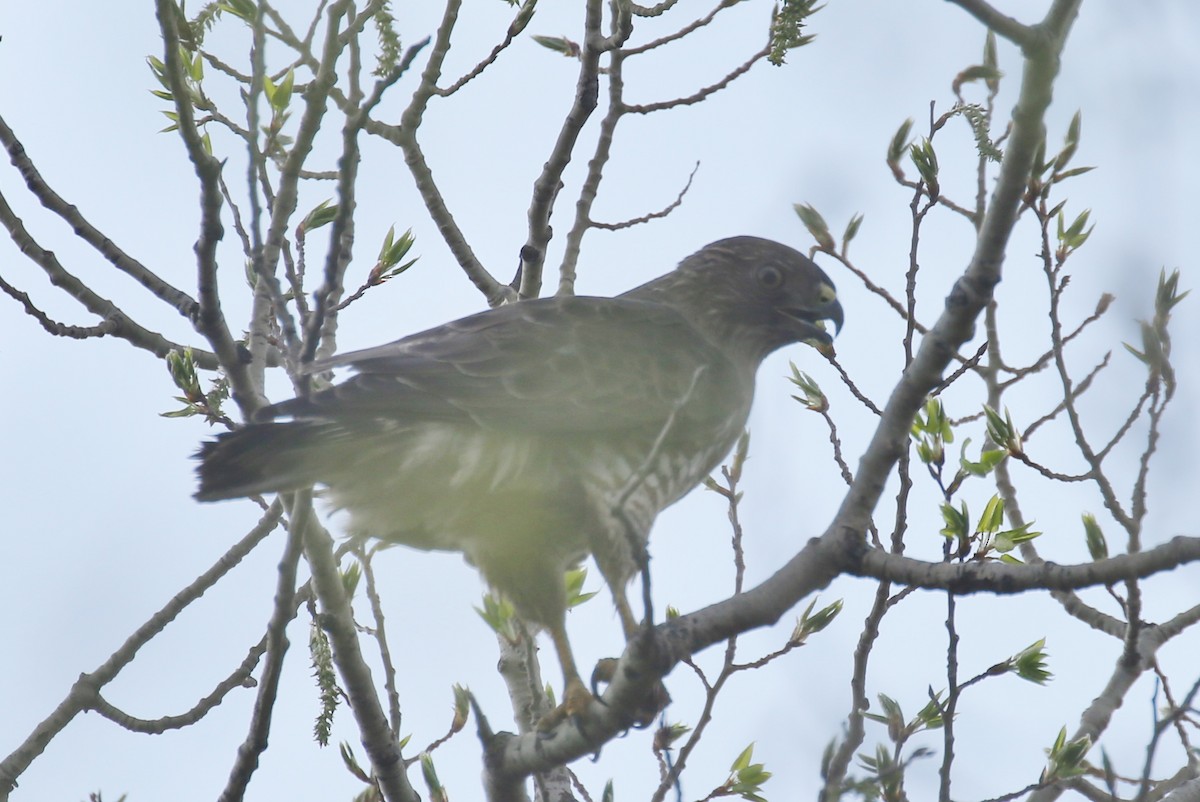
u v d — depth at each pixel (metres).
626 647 8.88
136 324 11.16
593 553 11.05
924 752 8.66
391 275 10.94
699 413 11.41
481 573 11.19
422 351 10.88
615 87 12.87
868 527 9.16
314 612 11.12
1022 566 8.48
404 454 10.44
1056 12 7.82
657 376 11.32
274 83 10.40
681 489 11.65
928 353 8.88
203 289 9.52
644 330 11.66
